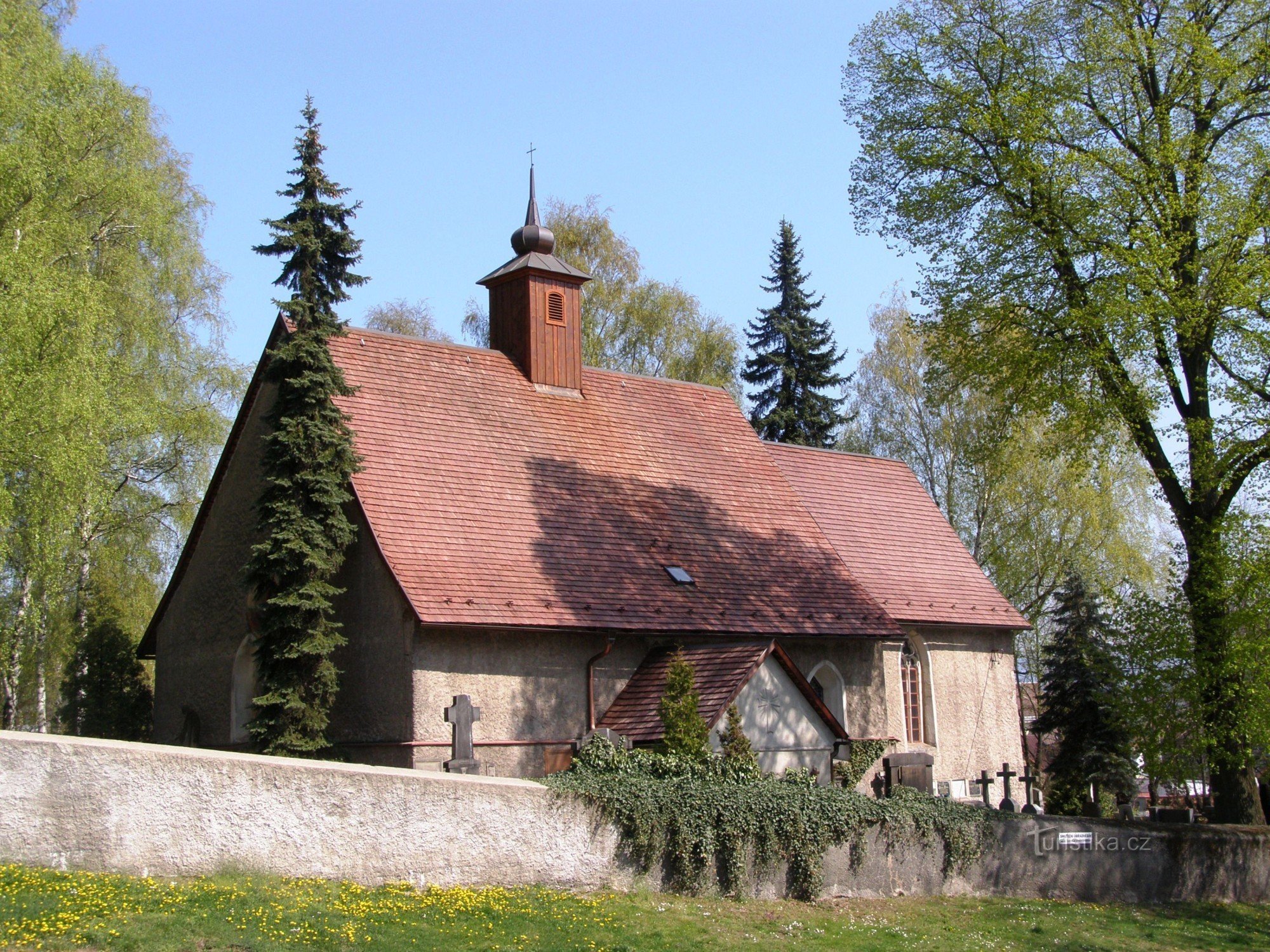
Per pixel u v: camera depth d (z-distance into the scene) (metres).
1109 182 23.30
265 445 25.19
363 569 23.25
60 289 24.58
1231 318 23.03
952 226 25.33
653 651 25.02
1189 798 37.03
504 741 22.52
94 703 29.58
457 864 15.04
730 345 48.31
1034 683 51.66
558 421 28.58
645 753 19.59
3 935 10.73
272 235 22.55
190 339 33.78
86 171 28.52
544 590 23.66
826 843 18.53
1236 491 24.11
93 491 25.94
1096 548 44.59
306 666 21.45
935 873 20.14
